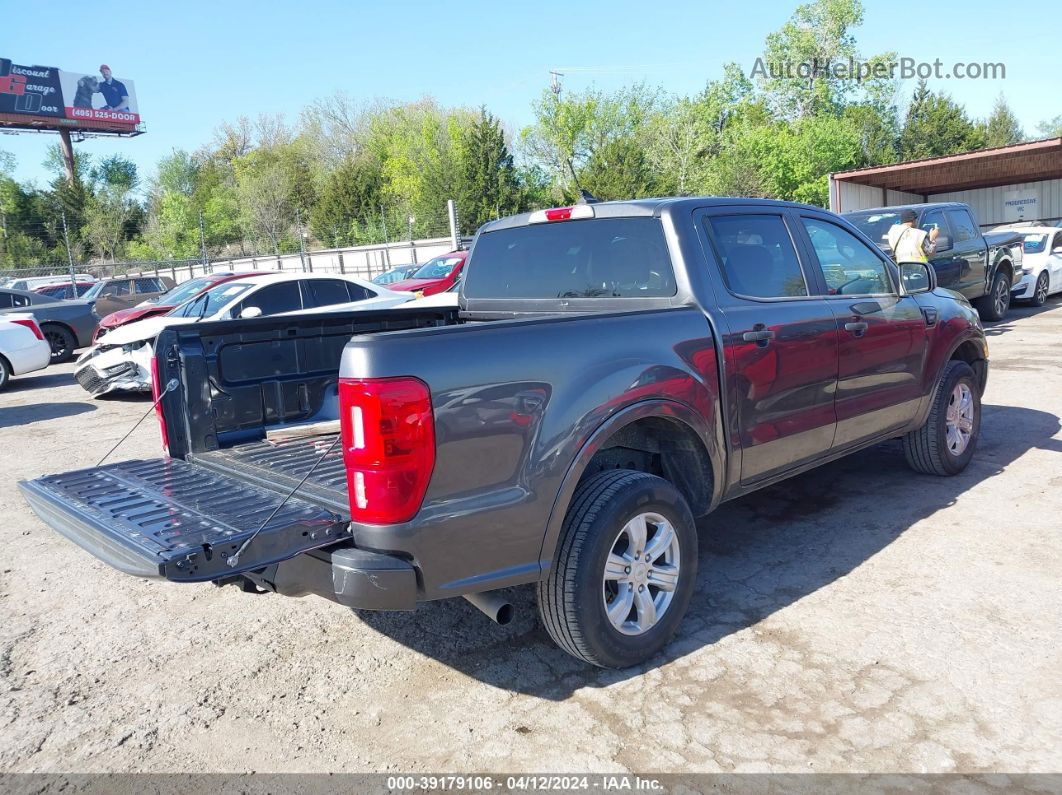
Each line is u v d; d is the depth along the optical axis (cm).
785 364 385
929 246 1042
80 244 6794
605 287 392
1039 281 1552
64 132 7419
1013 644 325
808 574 405
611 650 310
